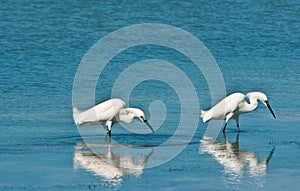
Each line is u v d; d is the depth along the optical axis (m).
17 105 26.52
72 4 46.78
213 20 44.12
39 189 17.58
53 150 20.98
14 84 29.83
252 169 19.41
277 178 18.64
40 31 40.12
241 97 23.69
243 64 34.16
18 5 45.94
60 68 32.94
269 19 44.72
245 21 44.03
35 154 20.48
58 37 39.03
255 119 25.09
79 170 19.16
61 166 19.47
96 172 19.02
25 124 23.86
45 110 25.88
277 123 24.48
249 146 21.70
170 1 48.28
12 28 40.59
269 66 33.75
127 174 18.92
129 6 46.88
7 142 21.62
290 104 27.00
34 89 29.14
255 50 37.47
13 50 36.06
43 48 36.56
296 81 30.73
